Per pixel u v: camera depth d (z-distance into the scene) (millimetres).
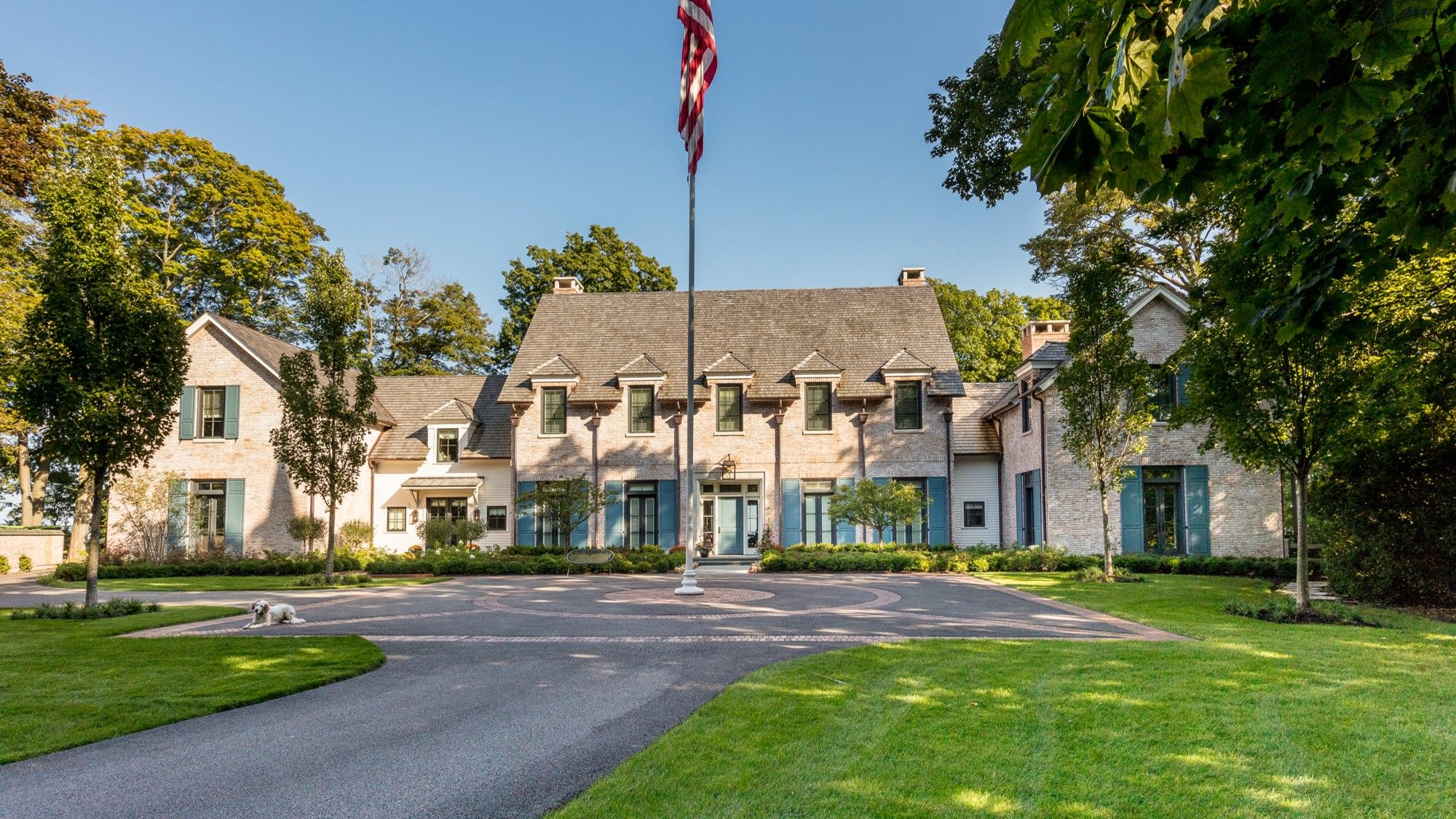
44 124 26094
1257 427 12250
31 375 13680
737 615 12859
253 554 27562
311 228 41812
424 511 30312
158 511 26594
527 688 7809
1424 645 9094
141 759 5734
